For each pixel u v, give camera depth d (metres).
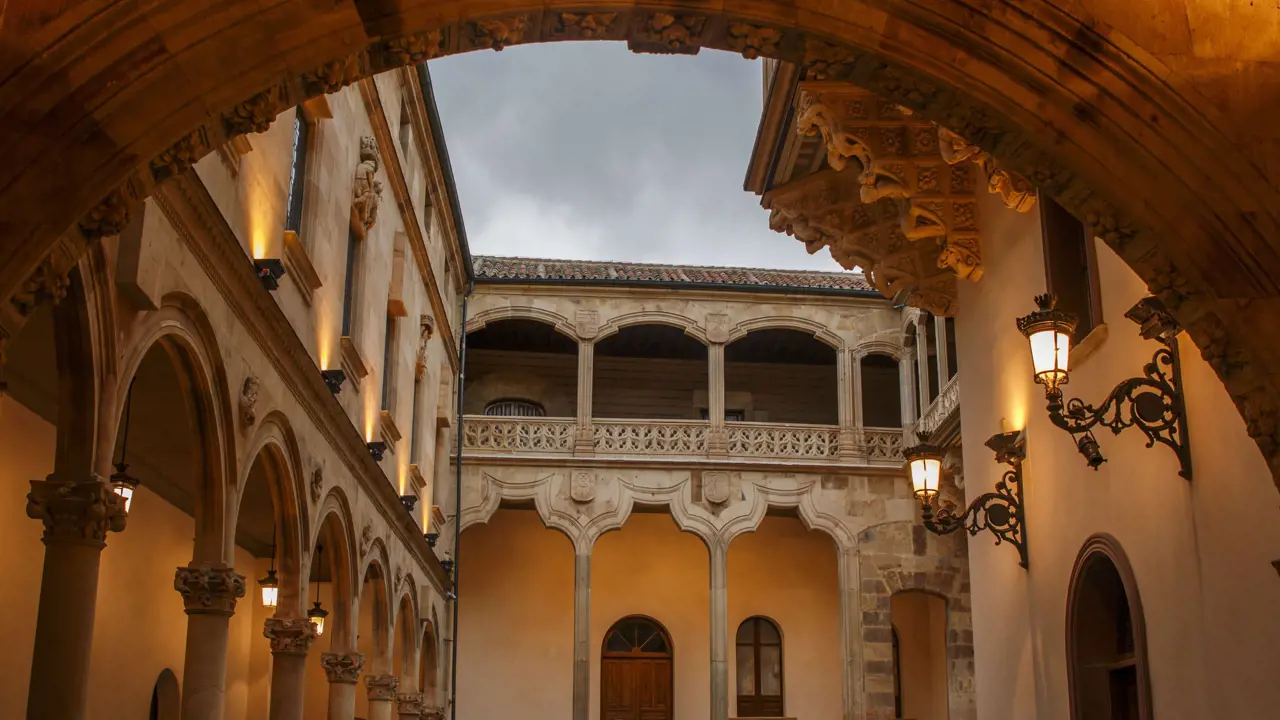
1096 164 6.53
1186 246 6.44
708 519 31.02
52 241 5.81
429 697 27.77
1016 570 12.18
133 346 9.43
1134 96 6.38
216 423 11.23
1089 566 10.50
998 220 12.50
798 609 34.19
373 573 20.75
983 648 13.16
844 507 31.28
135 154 5.98
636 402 35.94
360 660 17.55
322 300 15.62
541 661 33.47
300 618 14.12
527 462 31.12
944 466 28.66
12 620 13.75
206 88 6.08
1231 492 8.19
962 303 14.06
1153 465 9.33
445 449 29.77
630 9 6.70
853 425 31.86
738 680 33.72
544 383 35.59
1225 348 6.45
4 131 5.68
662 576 34.31
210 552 11.27
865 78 6.91
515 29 6.68
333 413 15.61
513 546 34.22
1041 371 8.66
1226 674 8.24
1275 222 6.34
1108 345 10.19
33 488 8.73
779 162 14.22
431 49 6.63
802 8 6.56
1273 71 6.45
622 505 31.08
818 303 32.66
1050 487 11.35
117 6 5.74
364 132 18.64
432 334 26.48
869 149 12.38
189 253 10.29
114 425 9.12
